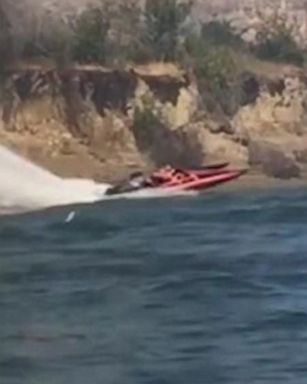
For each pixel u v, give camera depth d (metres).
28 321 81.31
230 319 80.56
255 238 139.38
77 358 68.69
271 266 109.81
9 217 192.25
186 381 62.44
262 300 88.44
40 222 176.12
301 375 63.19
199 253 123.06
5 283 102.88
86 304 88.88
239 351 69.62
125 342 73.19
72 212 198.75
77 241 143.50
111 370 65.25
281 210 190.00
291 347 70.38
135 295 93.00
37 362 67.56
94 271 110.44
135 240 142.25
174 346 71.56
